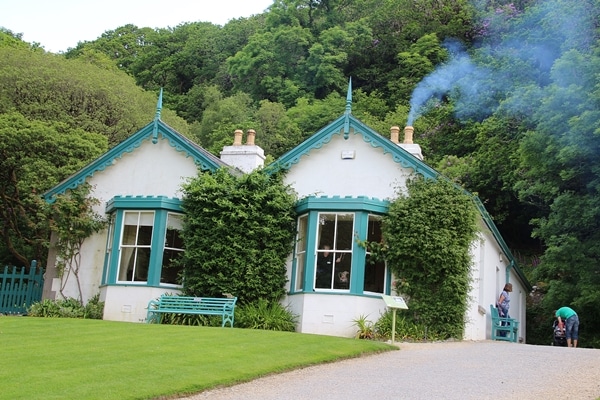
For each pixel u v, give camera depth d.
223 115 52.00
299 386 10.82
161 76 66.44
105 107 39.62
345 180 21.20
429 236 19.75
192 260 21.12
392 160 21.02
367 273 20.14
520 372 12.52
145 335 14.83
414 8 62.03
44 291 22.73
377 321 19.66
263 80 57.41
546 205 35.84
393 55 59.44
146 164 23.06
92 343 13.35
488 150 38.31
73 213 22.81
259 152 24.45
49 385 9.47
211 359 12.16
